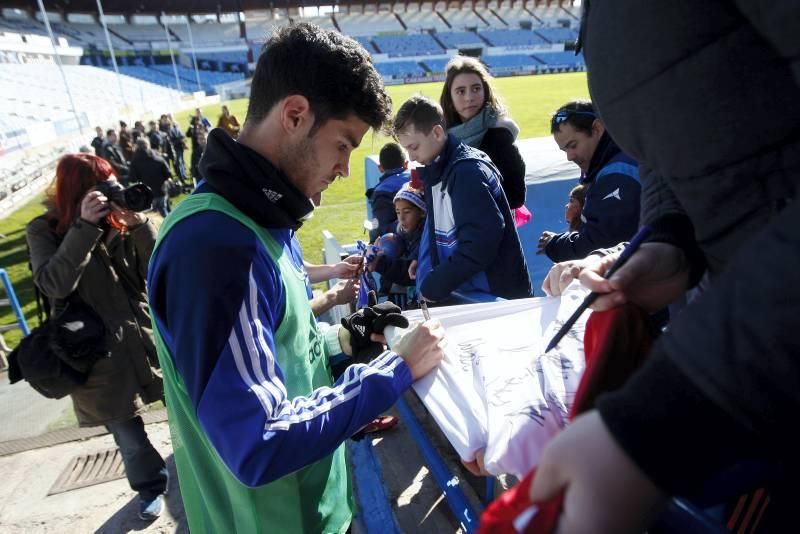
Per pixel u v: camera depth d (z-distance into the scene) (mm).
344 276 2199
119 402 2268
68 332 2086
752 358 340
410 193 2697
